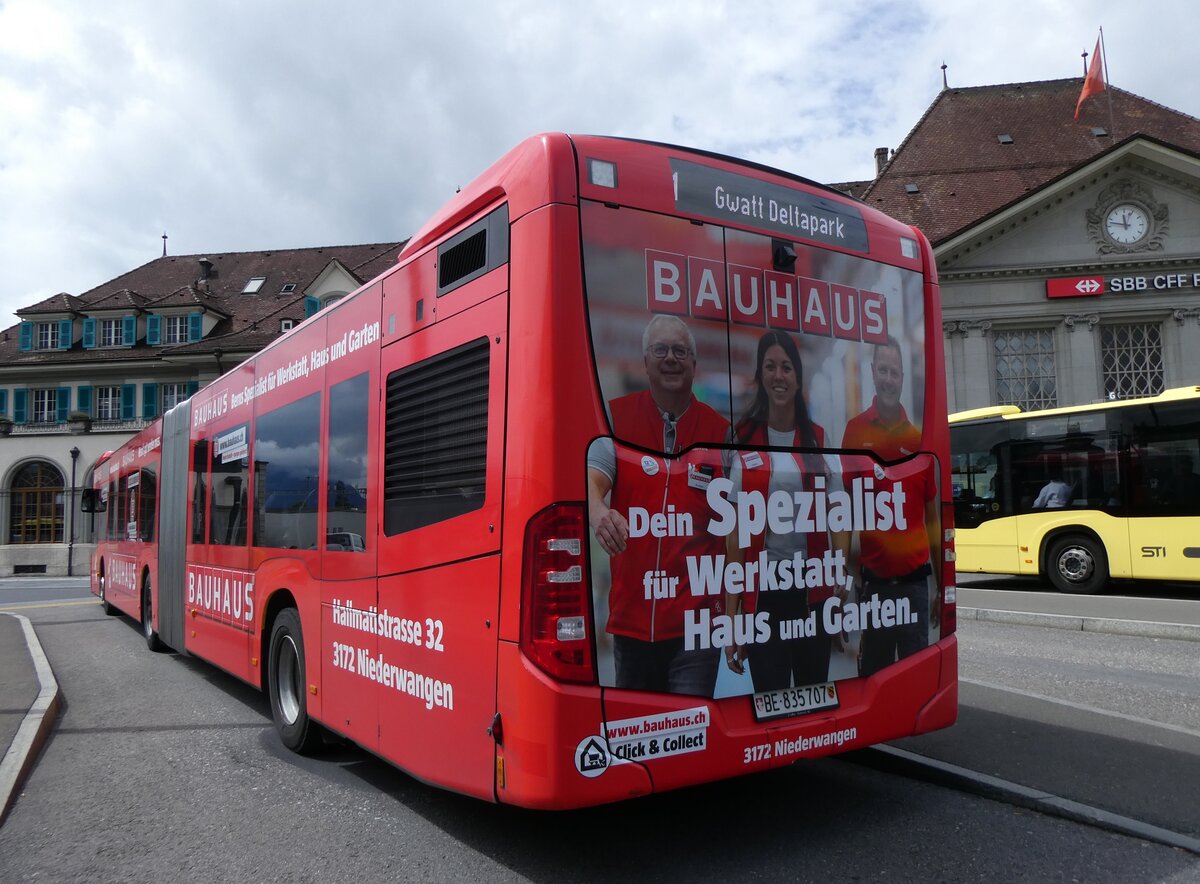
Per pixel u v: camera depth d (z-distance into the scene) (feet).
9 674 30.71
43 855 14.74
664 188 12.86
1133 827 14.03
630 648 11.75
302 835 15.14
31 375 152.35
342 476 17.40
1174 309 97.91
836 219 14.75
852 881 12.53
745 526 12.92
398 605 14.82
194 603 29.22
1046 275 100.32
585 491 11.59
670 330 12.57
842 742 13.58
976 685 23.85
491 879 12.96
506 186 12.67
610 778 11.46
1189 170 97.45
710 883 12.57
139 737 22.59
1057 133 118.93
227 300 161.99
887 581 14.52
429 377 14.25
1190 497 42.88
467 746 12.66
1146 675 25.76
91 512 62.08
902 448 15.12
